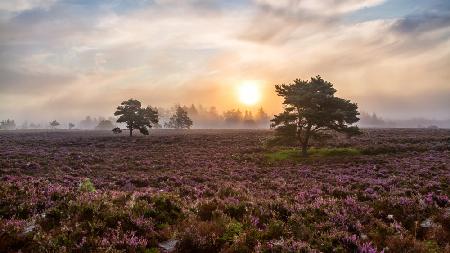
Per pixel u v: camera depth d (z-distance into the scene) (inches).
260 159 1585.9
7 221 398.0
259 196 692.1
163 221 429.1
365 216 445.7
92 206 435.8
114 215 406.6
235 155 1738.4
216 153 1865.2
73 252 322.7
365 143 2164.1
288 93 1702.8
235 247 336.5
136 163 1437.0
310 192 728.3
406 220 447.5
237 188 784.3
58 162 1400.1
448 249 343.3
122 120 3176.7
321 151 1765.5
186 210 468.4
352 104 1653.5
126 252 331.3
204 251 340.2
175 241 365.1
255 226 401.7
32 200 484.7
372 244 358.9
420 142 2164.1
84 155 1684.3
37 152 1759.4
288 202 542.6
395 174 1032.2
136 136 3304.6
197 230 371.2
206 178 1026.7
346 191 709.3
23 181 650.2
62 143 2485.2
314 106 1643.7
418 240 374.0
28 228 380.5
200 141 2655.0
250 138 2861.7
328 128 1659.7
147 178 1010.7
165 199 486.0
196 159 1595.7
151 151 1999.3
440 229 404.2
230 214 458.9
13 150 1840.6
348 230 401.7
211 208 477.7
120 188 869.2
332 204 495.5
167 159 1590.8
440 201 532.7
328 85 1659.7
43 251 317.7
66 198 492.4
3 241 329.4
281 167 1321.4
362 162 1369.3
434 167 1151.0
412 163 1279.5
